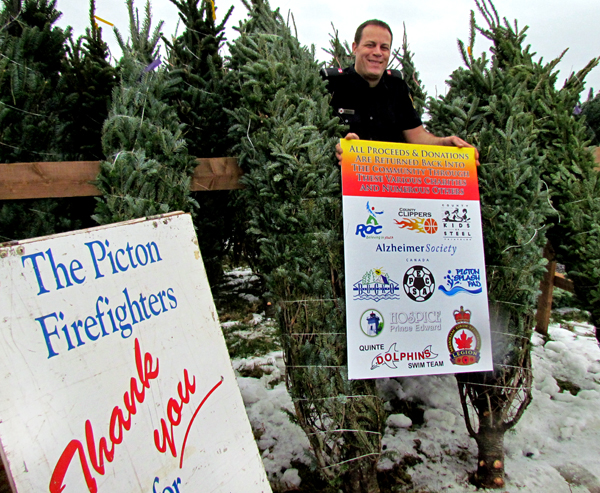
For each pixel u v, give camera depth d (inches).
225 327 178.9
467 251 81.9
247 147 80.6
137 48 82.4
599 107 170.7
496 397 86.4
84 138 86.7
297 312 77.2
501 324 86.3
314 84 85.3
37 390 42.0
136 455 47.9
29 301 43.3
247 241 119.0
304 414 77.5
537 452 99.3
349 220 76.4
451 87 103.2
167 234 57.6
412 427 110.9
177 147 75.7
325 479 82.0
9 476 39.0
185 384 54.6
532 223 86.4
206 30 96.7
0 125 73.4
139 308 52.4
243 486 56.5
